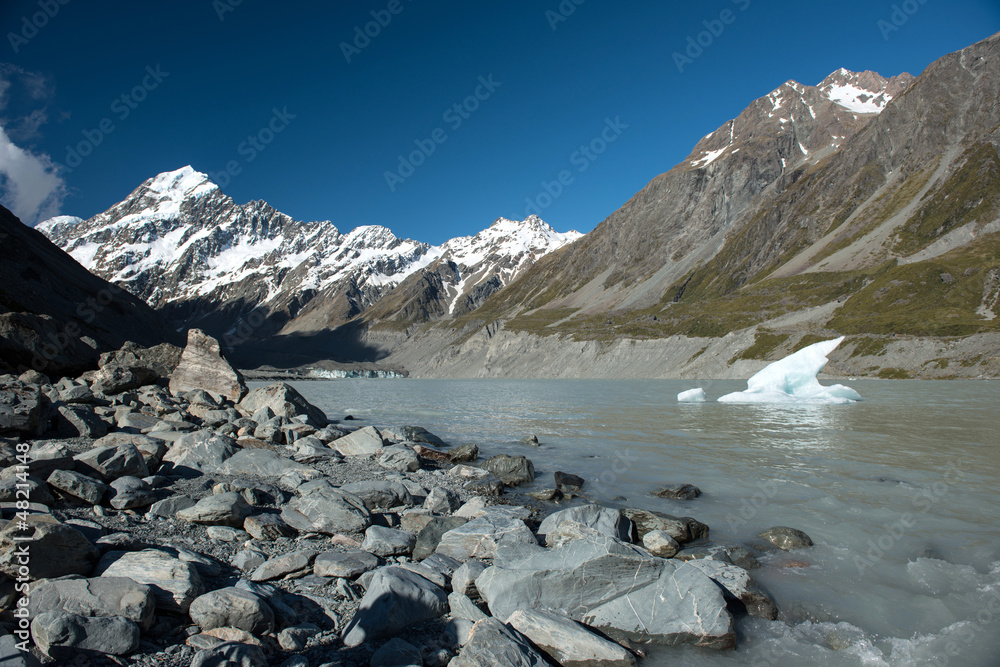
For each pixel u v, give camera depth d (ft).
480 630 20.01
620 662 20.43
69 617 17.57
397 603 21.77
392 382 501.15
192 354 91.04
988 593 27.07
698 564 28.48
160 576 21.99
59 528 21.61
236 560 27.35
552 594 23.88
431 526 34.17
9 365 80.07
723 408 137.28
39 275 337.31
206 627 19.89
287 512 35.17
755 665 20.90
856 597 26.84
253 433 64.23
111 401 70.90
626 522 35.78
